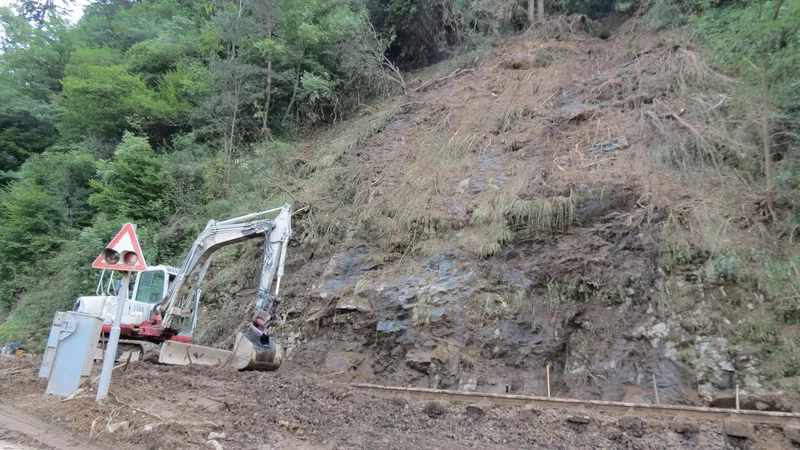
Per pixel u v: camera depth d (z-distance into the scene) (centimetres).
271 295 927
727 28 1215
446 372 845
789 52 860
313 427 600
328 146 1605
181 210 1636
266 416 616
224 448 518
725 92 1073
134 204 1658
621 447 555
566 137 1164
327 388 746
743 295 754
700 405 690
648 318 792
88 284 1491
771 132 907
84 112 1956
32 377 823
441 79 1644
